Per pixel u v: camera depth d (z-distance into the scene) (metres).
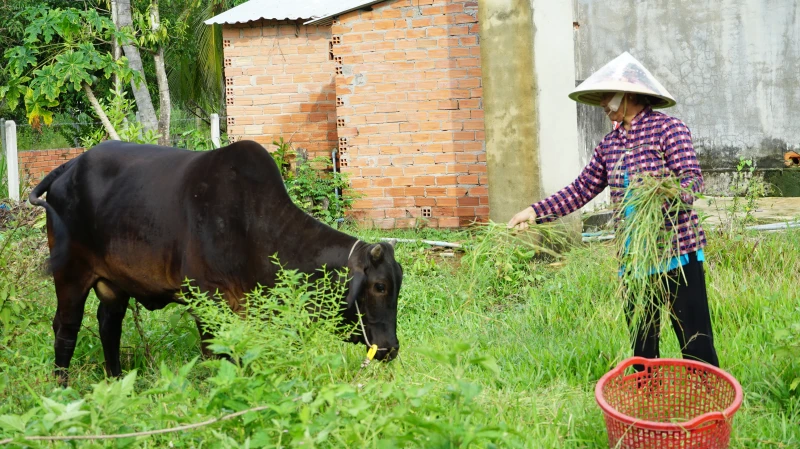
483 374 4.96
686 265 4.32
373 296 4.64
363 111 10.36
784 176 11.79
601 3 12.62
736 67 12.09
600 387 3.90
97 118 17.45
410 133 10.23
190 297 5.02
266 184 5.00
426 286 7.11
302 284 4.84
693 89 12.34
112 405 3.28
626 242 4.39
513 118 8.31
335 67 10.41
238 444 3.34
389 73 10.22
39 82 10.84
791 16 11.73
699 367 4.07
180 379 3.48
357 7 10.13
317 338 4.34
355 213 10.49
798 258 6.83
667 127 4.34
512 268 7.05
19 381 4.69
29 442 3.15
